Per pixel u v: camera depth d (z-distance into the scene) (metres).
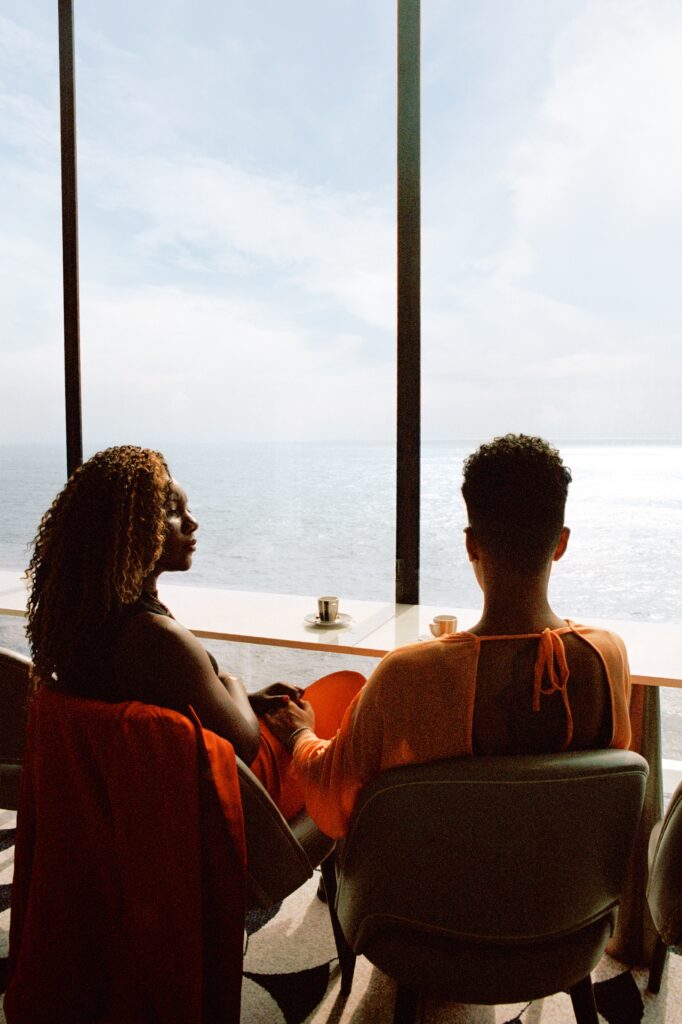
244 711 1.26
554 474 0.91
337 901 1.10
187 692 1.14
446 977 0.95
